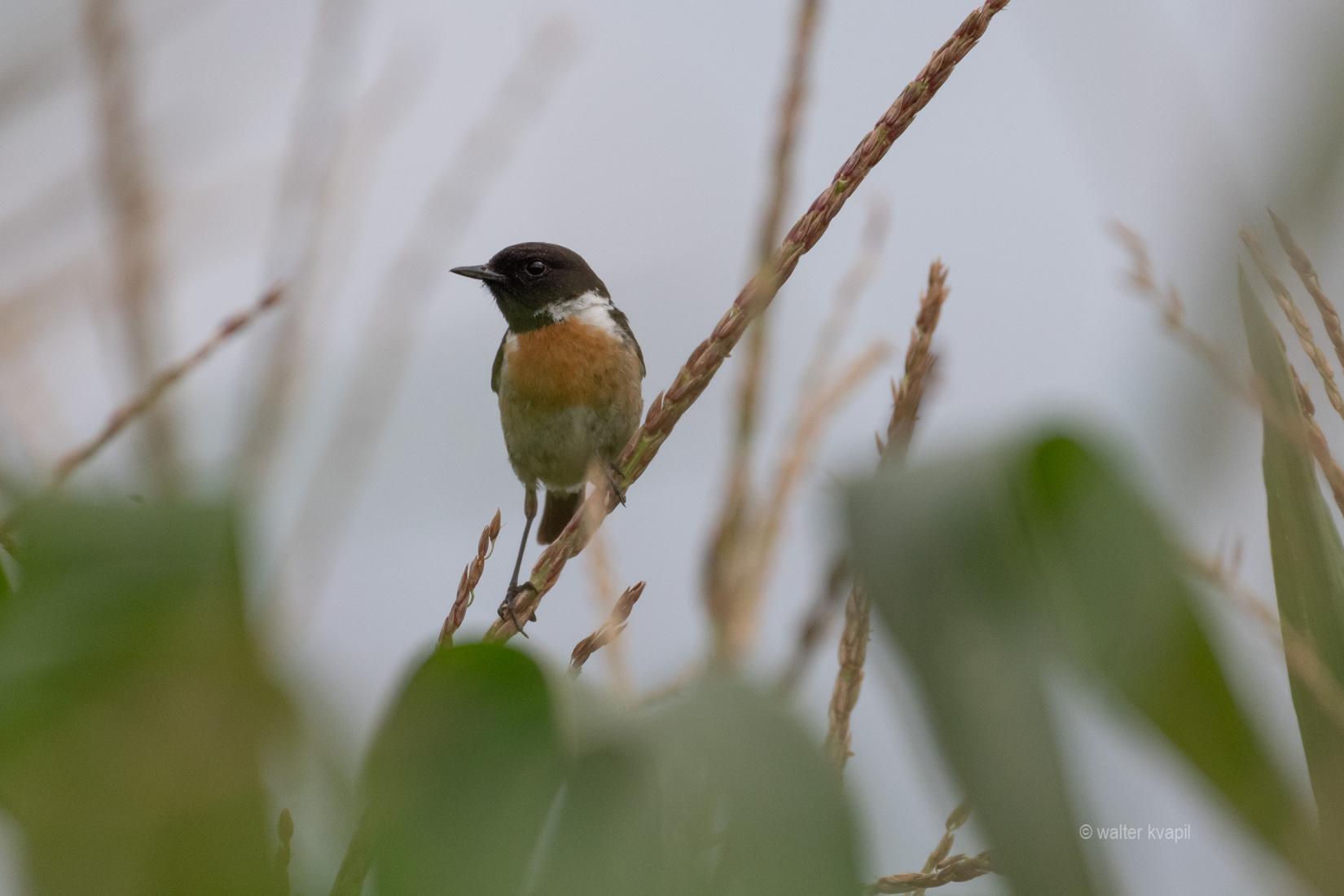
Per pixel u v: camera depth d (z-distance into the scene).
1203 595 2.97
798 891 2.83
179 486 2.78
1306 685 3.78
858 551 3.01
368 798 3.25
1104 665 2.93
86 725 2.58
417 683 3.33
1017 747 2.83
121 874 2.61
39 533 2.64
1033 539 2.98
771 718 3.00
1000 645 2.92
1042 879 2.75
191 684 2.56
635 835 3.05
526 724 3.30
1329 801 2.96
